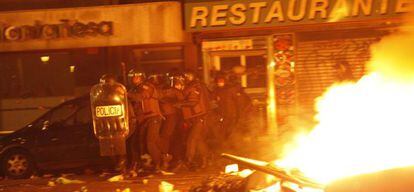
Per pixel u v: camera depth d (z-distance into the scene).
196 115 15.15
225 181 10.34
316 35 19.27
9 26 19.02
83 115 15.60
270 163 9.77
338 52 19.22
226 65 19.61
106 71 20.47
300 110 19.36
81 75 20.55
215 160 16.36
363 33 19.06
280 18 18.17
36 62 20.58
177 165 15.44
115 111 13.91
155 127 14.72
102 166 16.34
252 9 18.22
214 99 16.88
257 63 19.52
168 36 18.72
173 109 15.39
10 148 15.42
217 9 18.28
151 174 14.70
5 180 15.06
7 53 20.53
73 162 15.50
